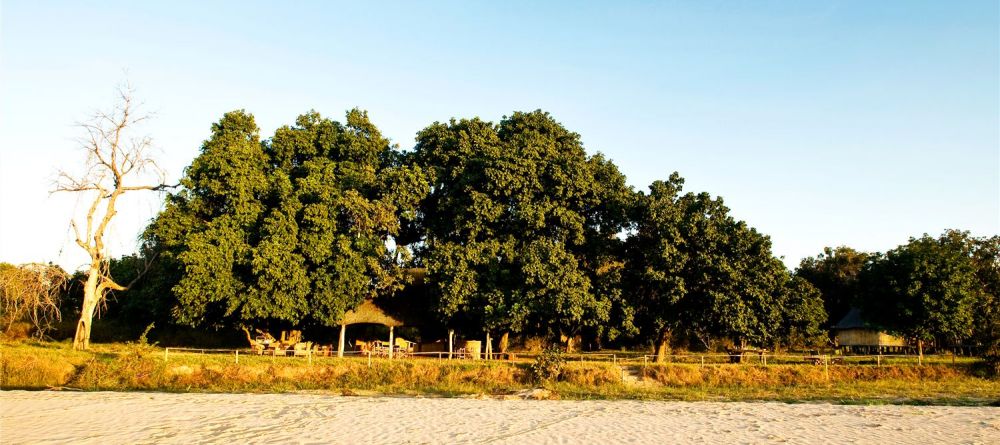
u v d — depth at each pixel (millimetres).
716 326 39156
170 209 42531
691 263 38969
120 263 54188
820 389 32094
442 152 44906
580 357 41969
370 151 47312
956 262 42344
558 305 36750
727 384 33875
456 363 35719
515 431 19266
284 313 38344
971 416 22547
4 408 23156
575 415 22500
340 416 22047
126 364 32531
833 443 17656
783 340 42594
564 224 41219
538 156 42219
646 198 40875
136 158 42156
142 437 18094
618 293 39344
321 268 39062
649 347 54000
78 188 39938
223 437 18203
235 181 40406
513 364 35656
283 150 45438
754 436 18594
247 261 38219
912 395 29797
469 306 39469
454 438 18188
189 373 32969
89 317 40281
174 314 39344
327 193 40625
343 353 40750
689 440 17969
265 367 33844
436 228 44656
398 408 24125
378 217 40531
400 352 40625
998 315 37844
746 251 39219
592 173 44000
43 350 35406
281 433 18828
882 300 43938
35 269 39094
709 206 40750
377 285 41250
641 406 25219
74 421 20562
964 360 37688
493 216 40438
